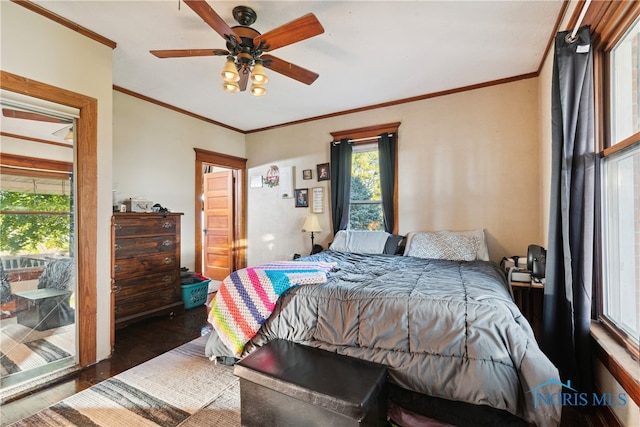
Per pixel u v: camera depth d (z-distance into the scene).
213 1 1.97
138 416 1.68
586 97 1.67
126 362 2.30
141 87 3.35
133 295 2.99
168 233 3.33
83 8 2.04
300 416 1.38
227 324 2.06
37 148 2.11
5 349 1.96
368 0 1.97
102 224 2.37
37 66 2.03
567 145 1.72
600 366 1.61
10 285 2.00
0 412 1.73
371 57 2.71
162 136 3.83
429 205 3.58
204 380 2.03
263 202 4.93
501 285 2.01
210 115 4.33
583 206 1.68
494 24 2.22
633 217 1.43
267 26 2.26
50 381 2.02
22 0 1.94
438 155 3.54
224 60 2.75
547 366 1.34
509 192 3.20
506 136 3.21
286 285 2.02
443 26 2.25
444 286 1.83
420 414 1.54
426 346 1.52
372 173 4.03
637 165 1.39
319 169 4.38
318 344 1.78
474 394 1.38
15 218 2.03
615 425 1.43
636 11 1.37
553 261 1.85
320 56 2.70
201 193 4.34
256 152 5.02
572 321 1.70
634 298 1.43
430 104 3.59
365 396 1.27
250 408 1.52
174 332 2.88
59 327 2.17
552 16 2.12
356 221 4.13
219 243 5.17
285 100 3.77
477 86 3.31
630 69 1.49
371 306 1.69
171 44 2.49
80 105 2.25
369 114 3.98
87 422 1.63
